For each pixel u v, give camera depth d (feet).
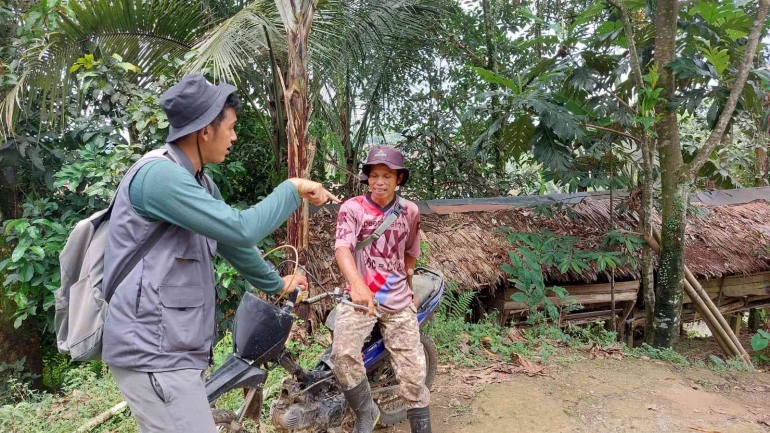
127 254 4.99
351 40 17.33
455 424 10.39
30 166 15.26
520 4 27.09
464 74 25.53
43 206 14.55
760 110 18.21
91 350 5.14
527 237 17.10
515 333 15.61
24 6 15.70
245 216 5.07
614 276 19.30
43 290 14.69
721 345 17.58
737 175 29.66
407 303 8.55
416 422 8.44
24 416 10.77
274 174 17.83
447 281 16.14
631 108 16.26
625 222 20.42
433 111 25.32
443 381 12.28
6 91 14.38
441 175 25.16
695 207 18.49
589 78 16.05
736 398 12.62
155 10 14.33
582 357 14.37
